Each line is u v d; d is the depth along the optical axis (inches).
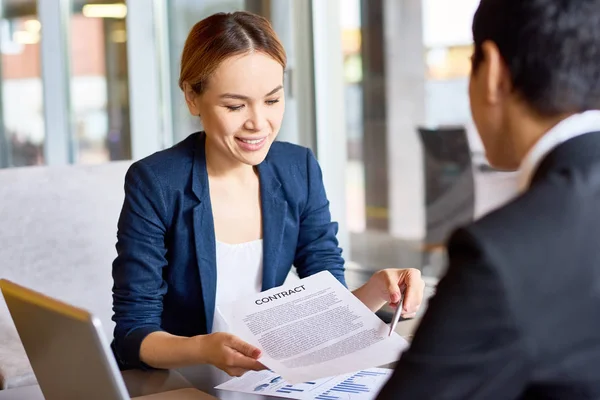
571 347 25.8
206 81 53.8
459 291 25.6
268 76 54.0
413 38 144.6
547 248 25.8
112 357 34.0
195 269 58.2
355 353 45.6
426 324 26.4
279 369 43.7
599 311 26.1
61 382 38.9
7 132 149.8
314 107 147.2
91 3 140.4
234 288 60.0
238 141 55.3
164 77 144.6
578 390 26.1
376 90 148.5
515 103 29.7
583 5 28.5
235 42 53.2
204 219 58.1
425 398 25.8
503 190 138.8
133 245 56.0
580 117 28.8
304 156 64.6
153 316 54.8
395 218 152.0
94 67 142.3
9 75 147.8
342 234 152.3
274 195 61.2
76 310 34.0
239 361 45.2
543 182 27.7
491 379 25.4
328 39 146.6
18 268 76.9
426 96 145.3
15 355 69.8
